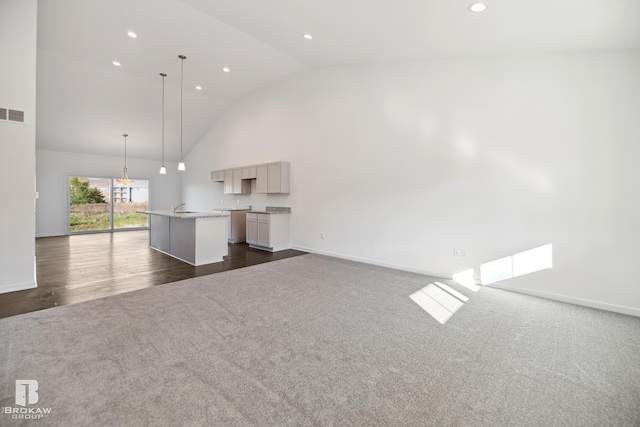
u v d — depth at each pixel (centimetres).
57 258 531
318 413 156
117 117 733
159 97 696
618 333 250
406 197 448
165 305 303
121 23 432
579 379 187
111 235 843
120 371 189
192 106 763
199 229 485
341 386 178
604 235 302
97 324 257
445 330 254
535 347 226
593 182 306
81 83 602
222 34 456
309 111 585
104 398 164
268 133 680
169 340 230
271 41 452
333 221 549
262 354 212
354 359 208
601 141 302
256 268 463
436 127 414
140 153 938
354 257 518
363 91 495
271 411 156
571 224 319
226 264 489
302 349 220
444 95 405
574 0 220
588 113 307
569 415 156
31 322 259
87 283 377
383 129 471
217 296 332
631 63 286
